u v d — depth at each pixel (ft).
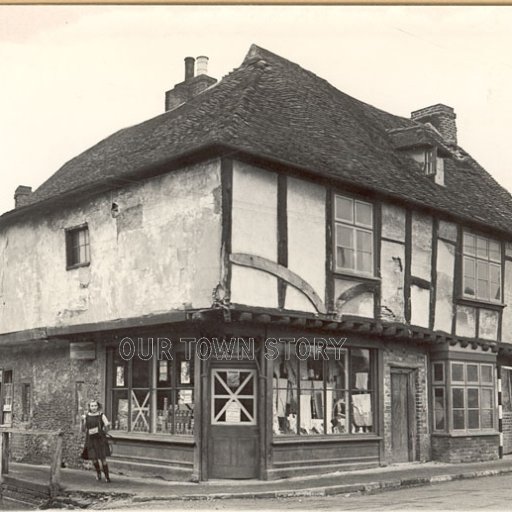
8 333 52.34
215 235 37.96
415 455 49.16
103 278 45.21
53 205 49.62
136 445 43.24
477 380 52.49
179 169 40.70
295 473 40.60
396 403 48.62
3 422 56.54
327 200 42.47
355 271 43.62
